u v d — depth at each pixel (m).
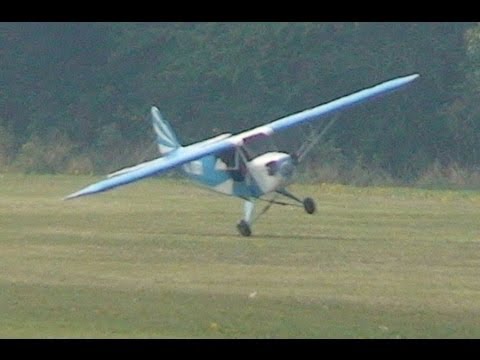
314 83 190.38
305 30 191.12
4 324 60.47
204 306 64.88
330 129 180.38
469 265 79.31
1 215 107.75
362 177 158.38
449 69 184.38
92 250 85.31
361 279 73.44
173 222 103.06
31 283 71.56
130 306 64.81
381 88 104.81
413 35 186.62
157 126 105.94
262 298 67.06
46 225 100.38
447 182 155.38
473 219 107.50
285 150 177.75
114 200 123.12
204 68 196.12
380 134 181.38
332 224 102.50
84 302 65.88
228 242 90.12
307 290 69.62
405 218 107.94
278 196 124.81
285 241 90.69
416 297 67.69
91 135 195.00
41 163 172.88
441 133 181.62
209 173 98.06
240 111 193.38
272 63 192.88
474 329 59.88
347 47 189.88
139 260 80.75
